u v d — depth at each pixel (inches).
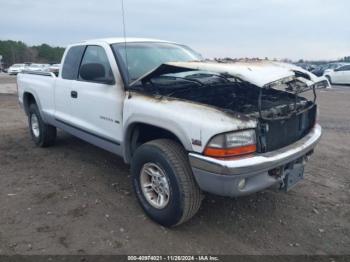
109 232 129.0
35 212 143.9
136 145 149.6
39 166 199.3
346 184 177.9
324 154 227.8
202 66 121.6
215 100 131.8
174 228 132.8
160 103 129.9
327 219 142.3
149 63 163.6
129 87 146.4
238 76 113.2
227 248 121.0
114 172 189.8
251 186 117.0
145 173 137.6
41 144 232.5
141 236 126.8
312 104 150.9
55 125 211.9
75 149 231.3
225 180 111.3
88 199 156.1
